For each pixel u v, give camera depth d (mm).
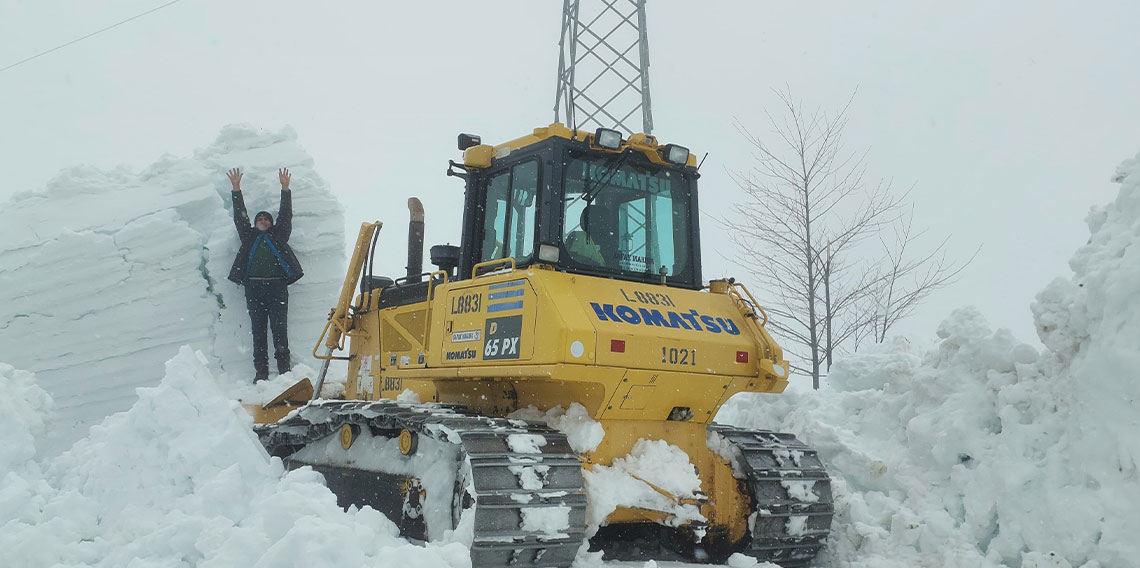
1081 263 6871
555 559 5969
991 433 7336
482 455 5910
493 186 7629
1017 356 7422
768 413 9680
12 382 8383
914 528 7113
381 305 8836
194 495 6500
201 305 11953
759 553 7125
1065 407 6746
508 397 7211
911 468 7785
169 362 7430
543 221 6820
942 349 8312
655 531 7676
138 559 5691
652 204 7453
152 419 7148
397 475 7004
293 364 12336
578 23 16344
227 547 5453
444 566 5176
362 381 9031
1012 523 6562
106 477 7000
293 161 12938
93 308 11508
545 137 7031
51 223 11758
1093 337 6465
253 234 11961
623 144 7238
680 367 6609
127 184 12445
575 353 6137
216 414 7191
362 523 6074
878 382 9617
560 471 6070
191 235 11977
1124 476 6016
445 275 7664
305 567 5066
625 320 6508
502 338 6629
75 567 5820
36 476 7645
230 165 12672
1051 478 6488
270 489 6645
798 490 7098
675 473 6703
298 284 12547
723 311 7258
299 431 8477
